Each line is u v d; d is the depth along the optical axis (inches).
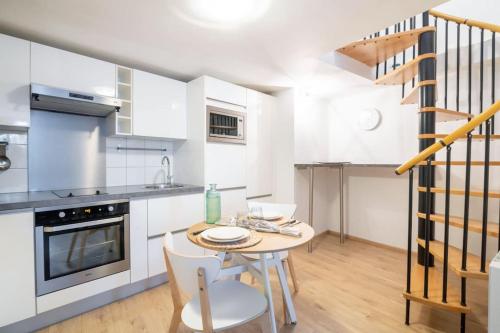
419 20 114.2
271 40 78.5
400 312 75.3
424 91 87.4
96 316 73.7
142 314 74.7
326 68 102.0
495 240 98.8
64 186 93.2
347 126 145.7
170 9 62.9
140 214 85.0
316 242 140.2
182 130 108.3
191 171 108.9
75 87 80.7
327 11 63.4
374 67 119.1
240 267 62.7
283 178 134.3
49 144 90.2
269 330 58.9
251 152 123.2
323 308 77.4
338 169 150.9
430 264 91.0
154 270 88.4
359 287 90.1
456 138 62.2
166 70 104.5
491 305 43.8
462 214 105.1
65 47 84.0
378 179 134.4
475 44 99.5
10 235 62.1
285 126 133.4
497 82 96.7
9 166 81.7
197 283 42.6
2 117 69.5
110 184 103.0
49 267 67.9
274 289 89.0
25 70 72.6
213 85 105.3
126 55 90.2
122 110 94.5
